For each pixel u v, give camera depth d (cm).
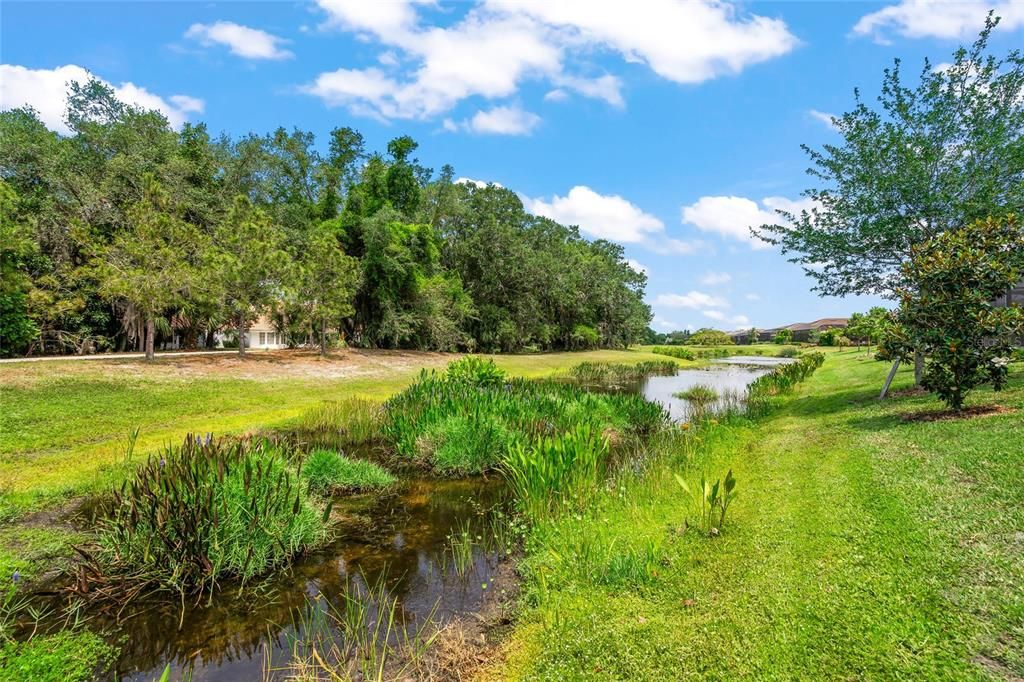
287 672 351
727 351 6600
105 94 2823
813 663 289
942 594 332
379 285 3100
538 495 625
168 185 2591
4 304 1895
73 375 1412
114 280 1709
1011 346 734
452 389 1256
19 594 449
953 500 462
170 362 1828
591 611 379
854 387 1387
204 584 463
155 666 361
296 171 3706
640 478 717
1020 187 948
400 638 385
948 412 790
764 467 689
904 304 824
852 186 1138
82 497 665
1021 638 286
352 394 1612
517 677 321
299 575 498
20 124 2588
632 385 2391
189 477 497
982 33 1016
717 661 302
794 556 413
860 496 511
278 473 579
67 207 2373
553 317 5025
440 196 4422
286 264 2130
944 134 1041
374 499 725
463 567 504
